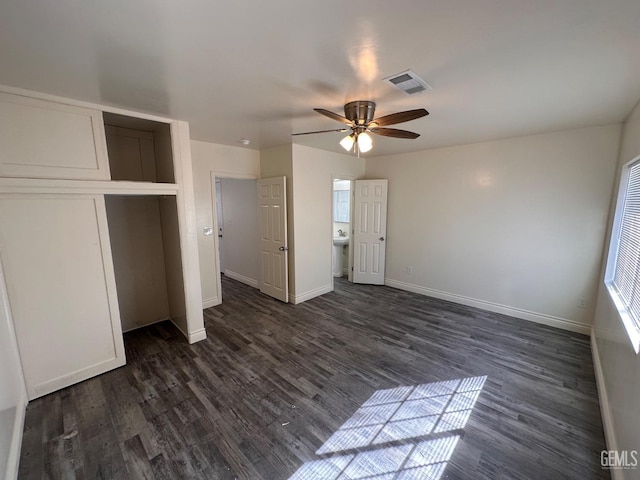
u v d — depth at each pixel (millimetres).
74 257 2402
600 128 3070
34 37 1405
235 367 2721
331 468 1697
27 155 2117
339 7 1197
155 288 3662
